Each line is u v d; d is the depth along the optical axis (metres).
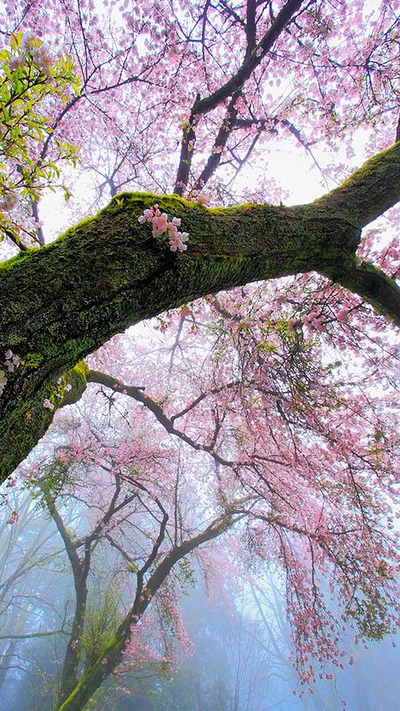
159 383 7.84
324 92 4.20
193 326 4.32
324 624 6.00
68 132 4.36
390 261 3.31
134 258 0.98
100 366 7.22
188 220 1.15
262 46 3.35
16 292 0.82
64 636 11.85
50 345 0.83
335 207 1.68
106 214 1.05
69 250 0.94
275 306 3.79
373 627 5.21
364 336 4.04
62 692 6.28
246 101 4.21
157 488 7.74
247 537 7.75
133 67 4.19
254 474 6.41
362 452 4.69
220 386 5.08
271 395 4.53
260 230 1.34
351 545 5.71
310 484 5.26
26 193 1.36
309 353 3.98
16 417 0.81
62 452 6.84
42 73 1.04
